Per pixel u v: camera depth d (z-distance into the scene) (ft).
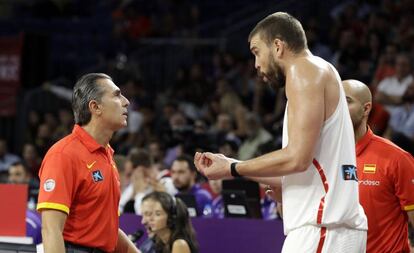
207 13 103.81
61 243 25.09
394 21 81.00
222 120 70.54
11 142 85.66
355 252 23.70
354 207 23.59
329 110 23.38
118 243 28.84
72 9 110.63
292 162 22.59
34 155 73.36
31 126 84.23
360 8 87.04
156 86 95.76
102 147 26.73
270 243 39.47
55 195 25.36
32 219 42.52
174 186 50.01
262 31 24.03
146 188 49.57
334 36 82.53
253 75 83.51
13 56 84.58
